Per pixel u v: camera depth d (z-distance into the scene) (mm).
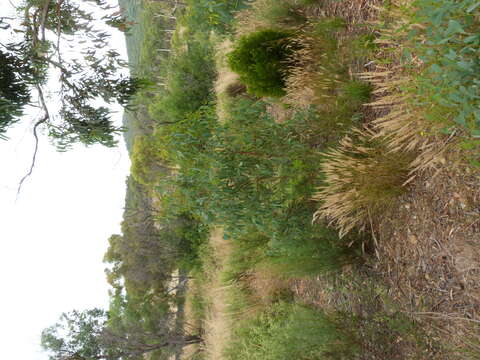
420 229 3051
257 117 3902
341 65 4051
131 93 3287
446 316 2854
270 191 3855
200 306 9141
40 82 3082
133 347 9617
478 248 2570
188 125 4020
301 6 5023
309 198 3963
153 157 8883
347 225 3844
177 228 9164
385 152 3221
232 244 5824
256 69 4957
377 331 3625
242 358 5590
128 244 10539
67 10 3156
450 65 1692
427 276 3014
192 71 8461
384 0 3004
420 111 2406
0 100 2777
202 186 3707
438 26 1682
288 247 4059
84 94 3164
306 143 3982
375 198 3248
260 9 5176
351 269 3994
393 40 2627
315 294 4680
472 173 2559
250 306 5898
